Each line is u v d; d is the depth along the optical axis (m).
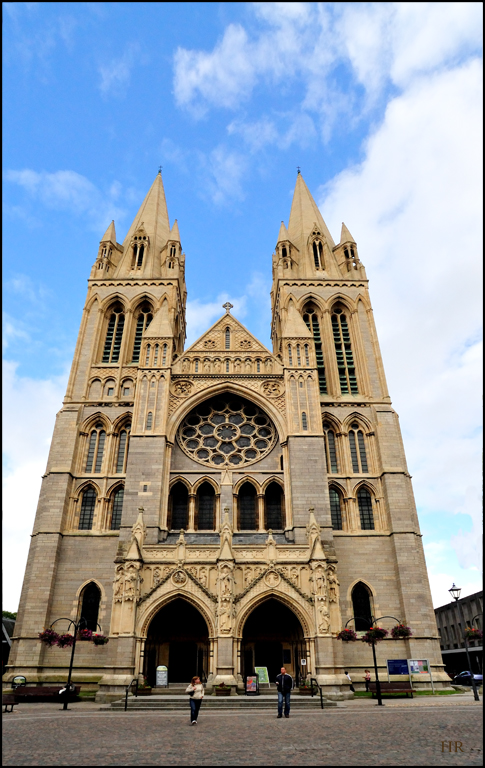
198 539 50.91
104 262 75.19
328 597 46.09
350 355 69.19
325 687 41.22
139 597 45.06
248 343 67.00
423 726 23.31
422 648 49.50
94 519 55.88
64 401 62.44
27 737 21.39
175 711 33.97
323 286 73.31
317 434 56.62
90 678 47.72
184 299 87.25
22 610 50.94
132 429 56.38
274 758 16.44
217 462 58.56
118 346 69.06
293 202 89.62
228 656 41.88
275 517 56.75
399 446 60.19
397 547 53.78
